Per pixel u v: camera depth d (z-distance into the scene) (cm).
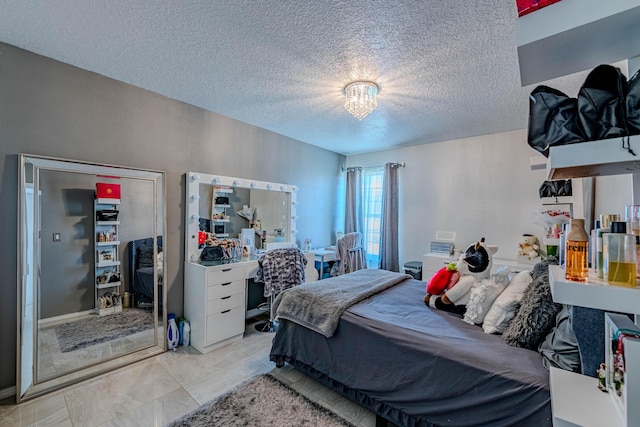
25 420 168
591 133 73
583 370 104
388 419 161
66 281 214
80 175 222
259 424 166
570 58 84
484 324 167
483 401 126
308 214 432
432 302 204
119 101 239
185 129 283
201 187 293
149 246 257
